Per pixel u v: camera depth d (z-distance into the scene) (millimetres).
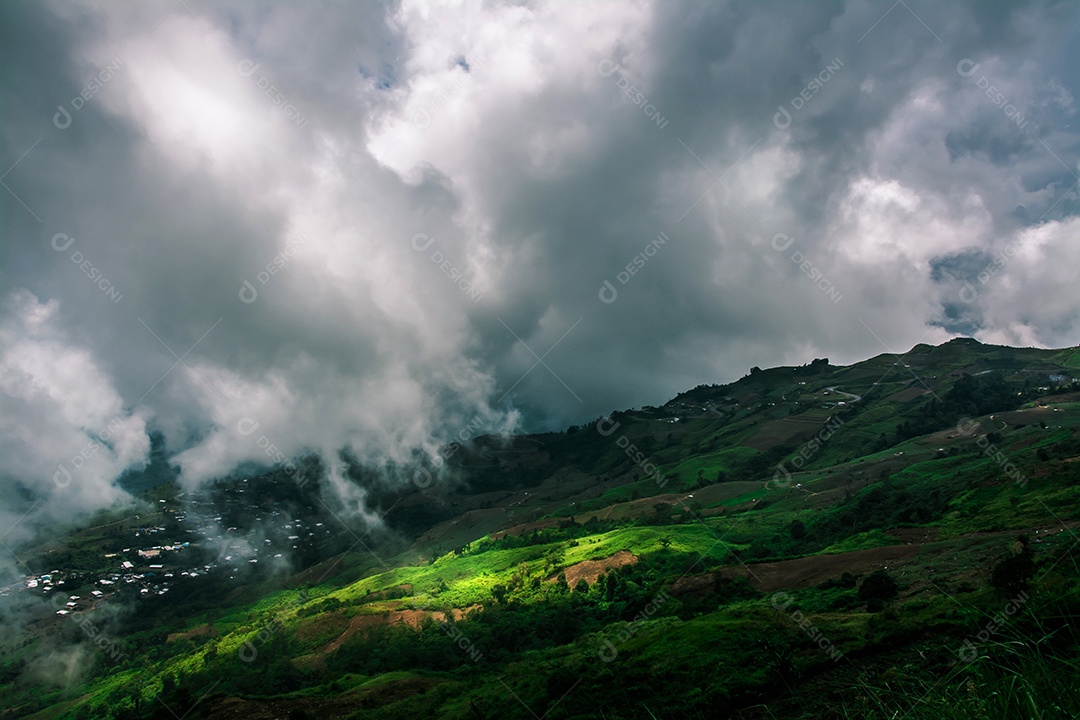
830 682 19906
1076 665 4820
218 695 43688
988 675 5273
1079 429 86188
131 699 70000
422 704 35938
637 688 24047
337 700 41562
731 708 20391
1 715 84938
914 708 5512
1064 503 48406
